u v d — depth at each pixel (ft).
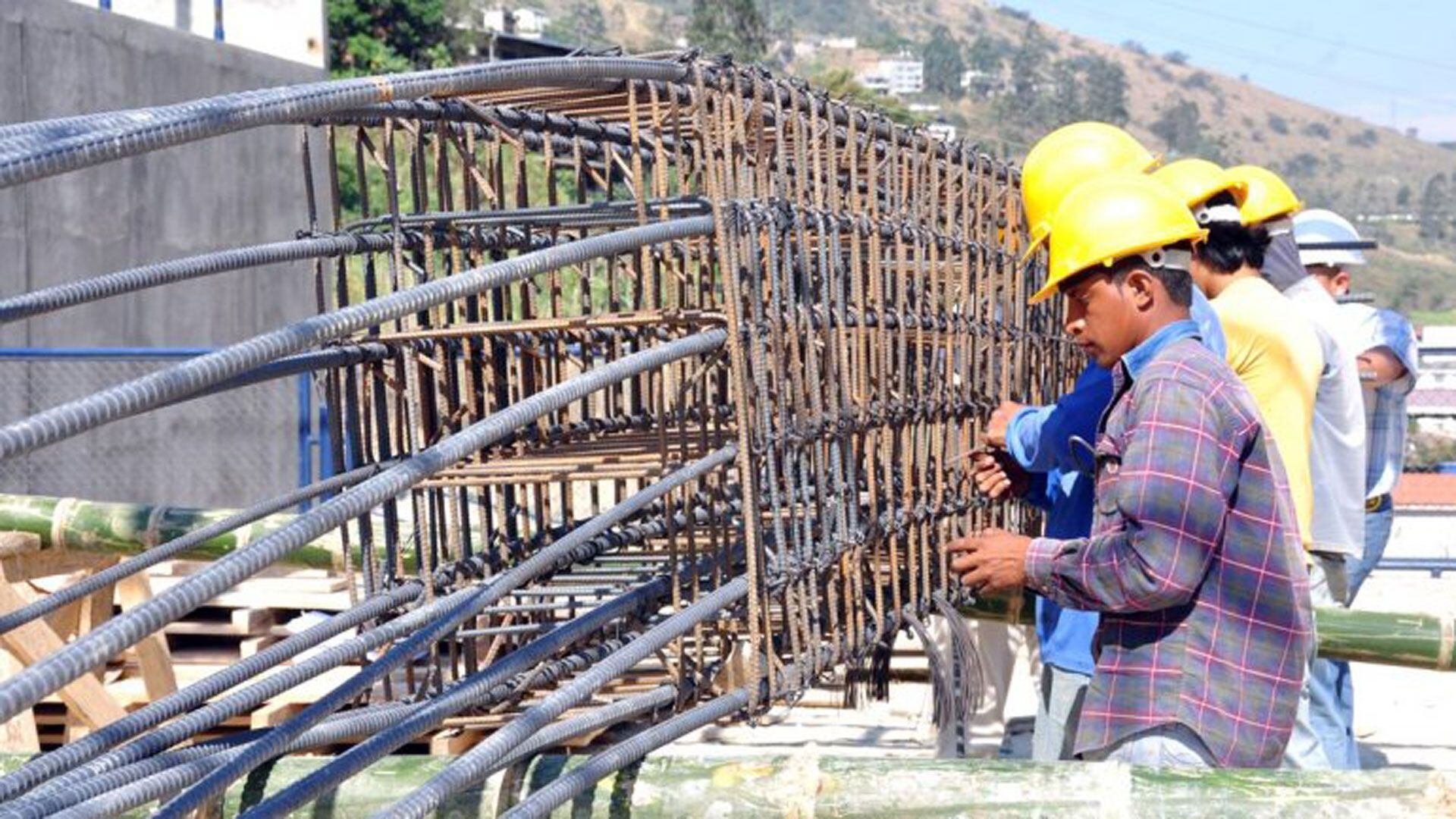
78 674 7.55
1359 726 25.18
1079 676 14.75
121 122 7.39
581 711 13.12
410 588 12.56
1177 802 10.36
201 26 49.14
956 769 10.69
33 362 33.42
